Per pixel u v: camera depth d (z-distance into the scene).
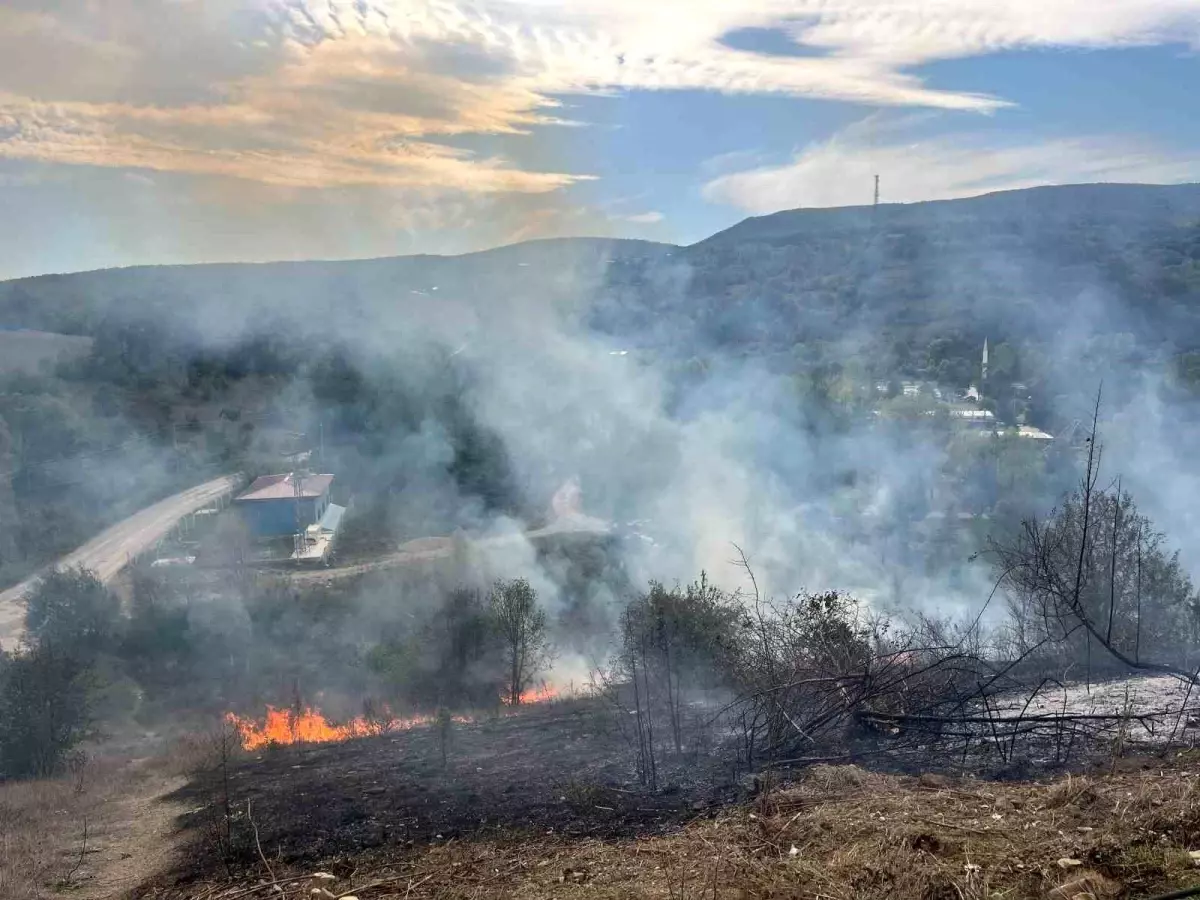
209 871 6.28
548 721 10.10
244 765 10.70
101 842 7.91
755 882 4.44
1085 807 4.73
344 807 7.07
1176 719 6.32
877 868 4.32
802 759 6.45
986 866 4.19
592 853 5.30
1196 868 3.88
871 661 7.14
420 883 5.26
